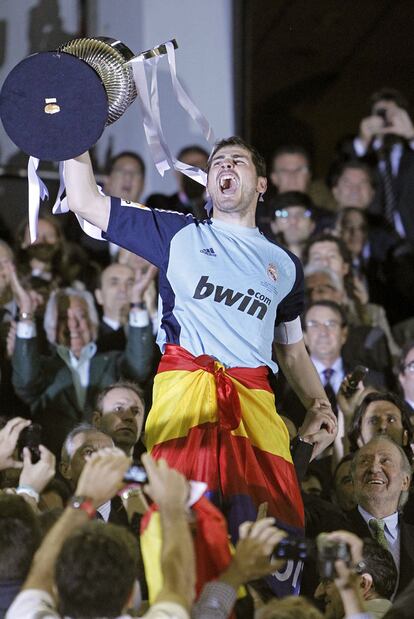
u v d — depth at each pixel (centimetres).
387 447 2112
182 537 1282
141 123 3469
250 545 1316
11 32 3406
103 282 2848
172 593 1248
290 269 1720
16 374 2616
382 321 3069
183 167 1770
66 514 1309
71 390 2661
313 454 1820
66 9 3431
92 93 1591
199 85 3522
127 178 3312
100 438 2098
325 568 1320
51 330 2716
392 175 3581
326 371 2756
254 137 3809
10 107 1593
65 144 1598
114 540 1266
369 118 3666
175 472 1307
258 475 1620
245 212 1708
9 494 1437
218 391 1614
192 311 1652
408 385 2652
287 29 3816
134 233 1672
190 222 1691
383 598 1739
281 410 2556
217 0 3538
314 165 3847
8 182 3359
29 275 2973
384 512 2091
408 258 3384
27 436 1759
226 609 1285
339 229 3319
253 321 1659
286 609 1288
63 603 1252
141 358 2683
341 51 3916
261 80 3803
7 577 1367
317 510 2073
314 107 3853
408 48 3953
